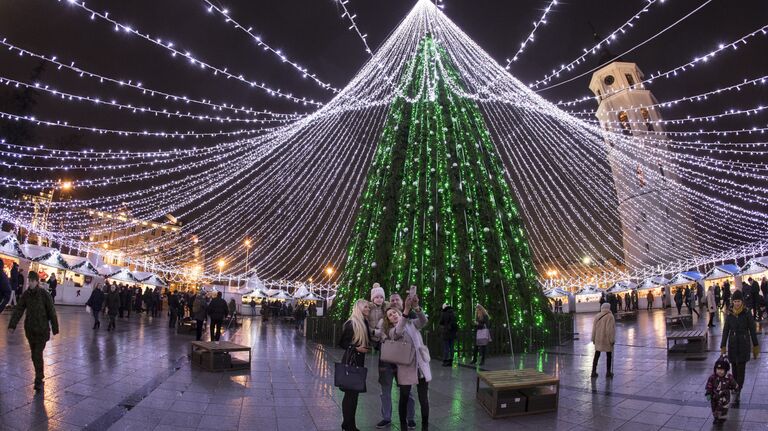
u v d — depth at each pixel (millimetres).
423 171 17156
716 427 6445
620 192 52938
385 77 17609
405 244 15922
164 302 42406
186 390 8406
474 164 17219
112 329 17688
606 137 27438
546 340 15641
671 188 49156
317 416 7145
